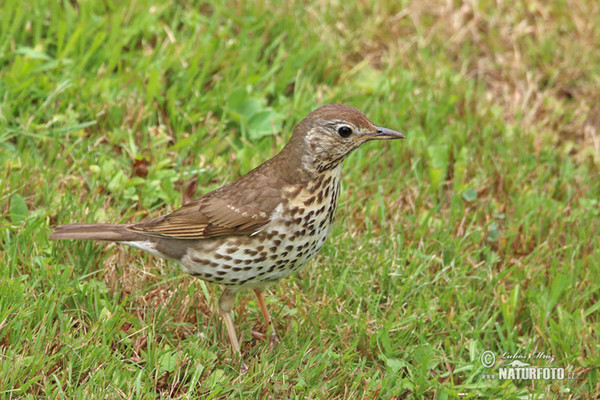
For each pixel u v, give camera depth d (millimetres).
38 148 11312
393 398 8672
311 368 8914
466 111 13094
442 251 10883
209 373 8578
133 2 13570
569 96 14305
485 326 10000
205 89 12898
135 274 9750
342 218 11047
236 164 11594
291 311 9664
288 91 13430
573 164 12977
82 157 11148
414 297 10062
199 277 8844
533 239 11422
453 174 12258
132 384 8156
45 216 9938
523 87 14008
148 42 13414
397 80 13469
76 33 12406
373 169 12109
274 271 8742
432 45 14492
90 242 9766
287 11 14242
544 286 10719
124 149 11531
